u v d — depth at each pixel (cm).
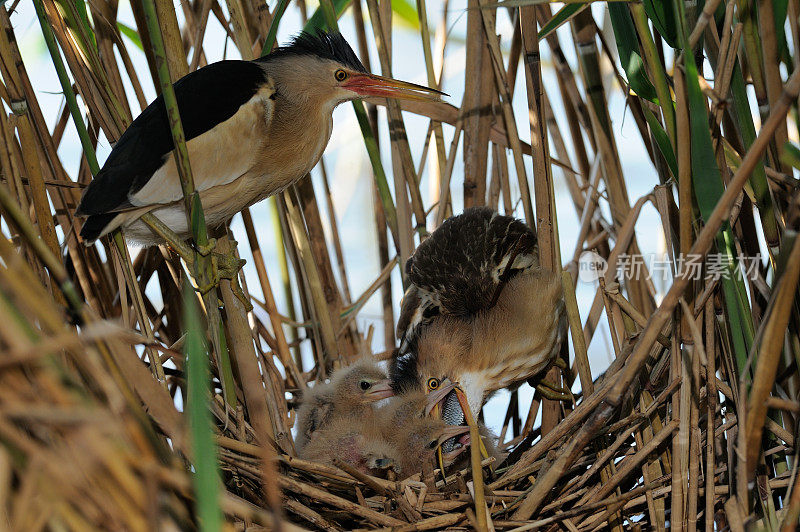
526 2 295
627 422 309
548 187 367
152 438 231
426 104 436
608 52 398
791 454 307
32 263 293
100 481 199
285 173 365
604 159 427
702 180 257
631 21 304
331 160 771
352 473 306
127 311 321
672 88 327
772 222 286
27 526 193
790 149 254
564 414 387
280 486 294
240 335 320
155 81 354
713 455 289
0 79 317
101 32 369
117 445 200
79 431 190
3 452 189
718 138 282
